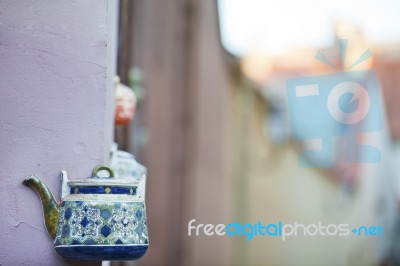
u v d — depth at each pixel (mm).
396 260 9523
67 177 2506
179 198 10336
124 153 3180
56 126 2551
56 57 2568
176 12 10367
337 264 9414
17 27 2564
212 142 10961
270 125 10930
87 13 2594
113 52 3045
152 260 9352
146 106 8570
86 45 2584
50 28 2576
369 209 9742
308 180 10570
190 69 10523
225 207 11094
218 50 10953
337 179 9773
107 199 2414
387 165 9609
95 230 2379
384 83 9734
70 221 2400
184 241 10258
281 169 10891
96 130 2564
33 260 2498
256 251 10109
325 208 10266
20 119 2541
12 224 2506
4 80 2545
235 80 11141
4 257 2494
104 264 2777
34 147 2537
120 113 3424
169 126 10086
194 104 10484
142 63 8250
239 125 11211
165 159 9922
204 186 10711
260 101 11086
